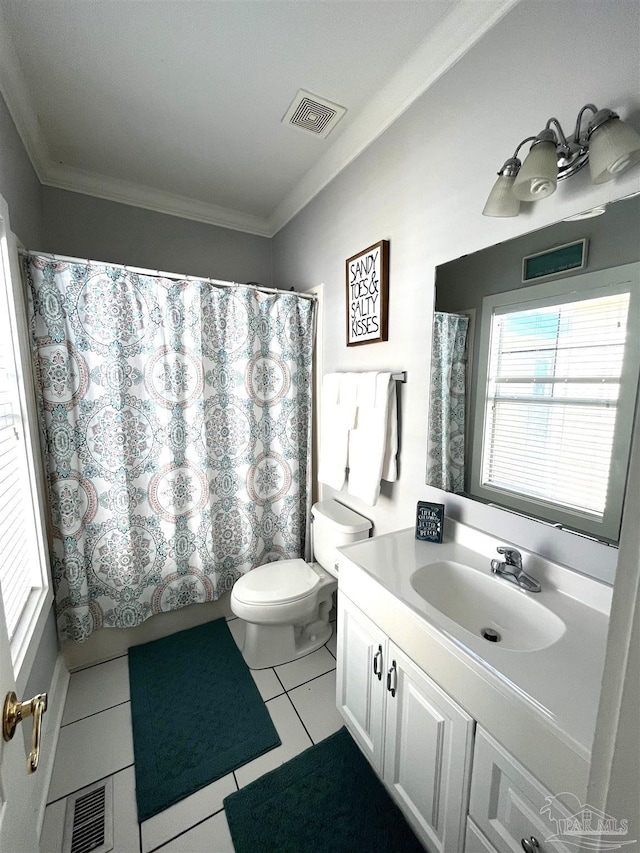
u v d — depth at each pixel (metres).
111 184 2.10
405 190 1.46
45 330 1.52
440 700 0.90
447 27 1.17
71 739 1.39
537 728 0.67
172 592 1.94
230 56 1.29
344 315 1.92
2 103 1.29
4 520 1.10
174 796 1.18
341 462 1.82
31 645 1.12
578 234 0.93
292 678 1.69
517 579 1.06
